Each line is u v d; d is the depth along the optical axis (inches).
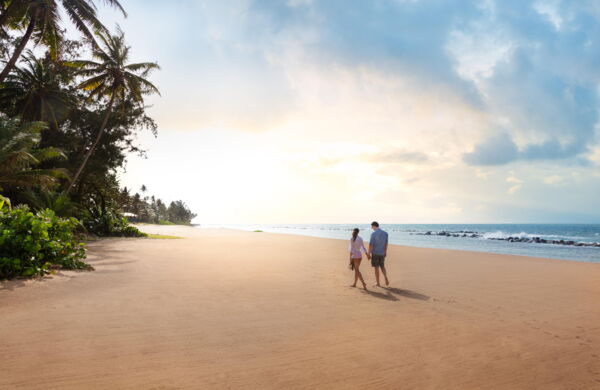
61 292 259.9
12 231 309.7
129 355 146.5
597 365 152.1
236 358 148.4
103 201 1197.7
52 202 795.4
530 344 177.3
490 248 1159.6
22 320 187.6
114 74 960.9
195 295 272.7
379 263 345.4
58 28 743.1
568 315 239.0
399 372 139.3
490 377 137.0
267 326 196.5
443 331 195.6
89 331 175.6
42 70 909.2
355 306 251.6
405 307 252.2
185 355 149.3
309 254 666.8
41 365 132.3
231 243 942.4
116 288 287.3
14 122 625.0
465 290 327.9
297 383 126.4
